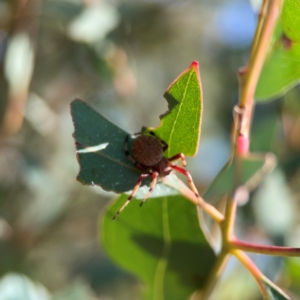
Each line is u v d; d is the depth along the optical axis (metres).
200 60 0.71
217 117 0.65
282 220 0.47
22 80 0.48
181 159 0.39
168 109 0.37
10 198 0.54
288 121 0.51
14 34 0.48
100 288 0.58
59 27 0.52
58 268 0.60
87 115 0.38
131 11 0.57
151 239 0.39
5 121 0.49
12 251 0.54
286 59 0.39
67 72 0.60
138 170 0.38
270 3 0.37
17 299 0.41
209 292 0.39
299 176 0.50
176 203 0.38
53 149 0.57
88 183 0.37
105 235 0.39
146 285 0.40
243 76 0.38
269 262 0.44
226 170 0.39
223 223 0.38
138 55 0.67
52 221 0.58
